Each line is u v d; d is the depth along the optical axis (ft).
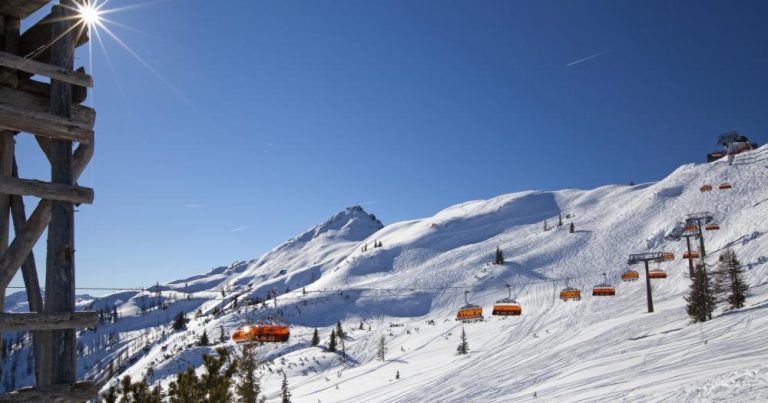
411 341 295.07
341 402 156.87
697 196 480.64
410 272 585.22
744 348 83.87
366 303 490.08
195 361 361.10
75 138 17.24
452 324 320.09
